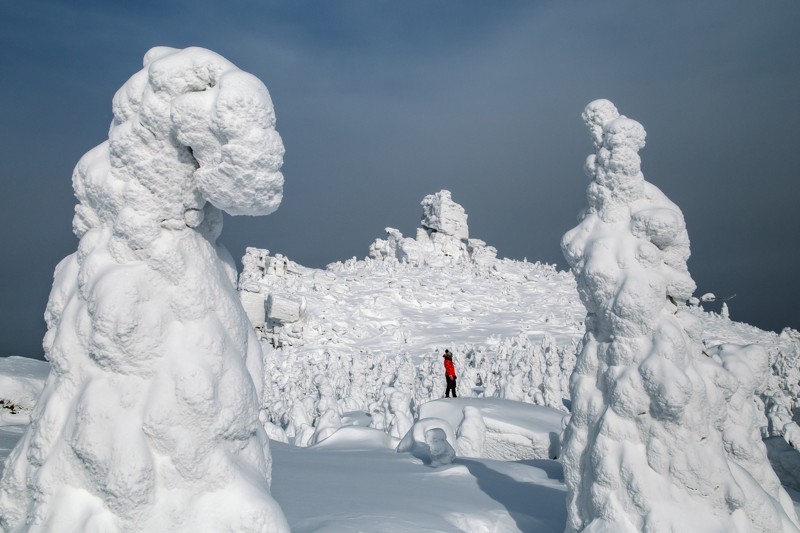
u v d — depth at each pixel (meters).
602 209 6.59
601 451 5.95
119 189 4.42
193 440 4.11
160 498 4.04
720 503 5.71
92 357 4.27
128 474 3.94
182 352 4.25
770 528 5.79
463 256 100.94
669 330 5.93
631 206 6.52
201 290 4.43
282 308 62.69
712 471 5.70
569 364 40.22
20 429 11.13
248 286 65.38
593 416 6.26
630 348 6.06
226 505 4.10
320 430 15.81
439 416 15.87
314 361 51.19
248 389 4.45
